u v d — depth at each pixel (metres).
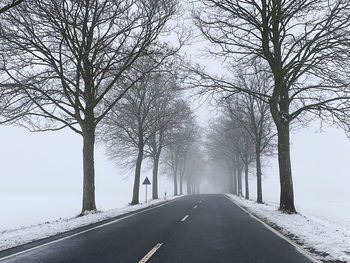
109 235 11.22
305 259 7.72
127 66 19.47
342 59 17.06
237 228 12.82
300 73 18.86
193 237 10.75
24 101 19.45
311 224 14.18
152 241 10.04
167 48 20.23
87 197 19.89
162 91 31.33
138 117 31.28
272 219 15.83
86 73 20.14
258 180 33.44
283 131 19.56
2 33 16.08
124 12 18.98
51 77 18.88
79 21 18.67
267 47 18.55
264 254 8.23
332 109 18.00
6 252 8.69
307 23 17.62
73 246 9.32
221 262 7.43
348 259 7.72
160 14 19.06
